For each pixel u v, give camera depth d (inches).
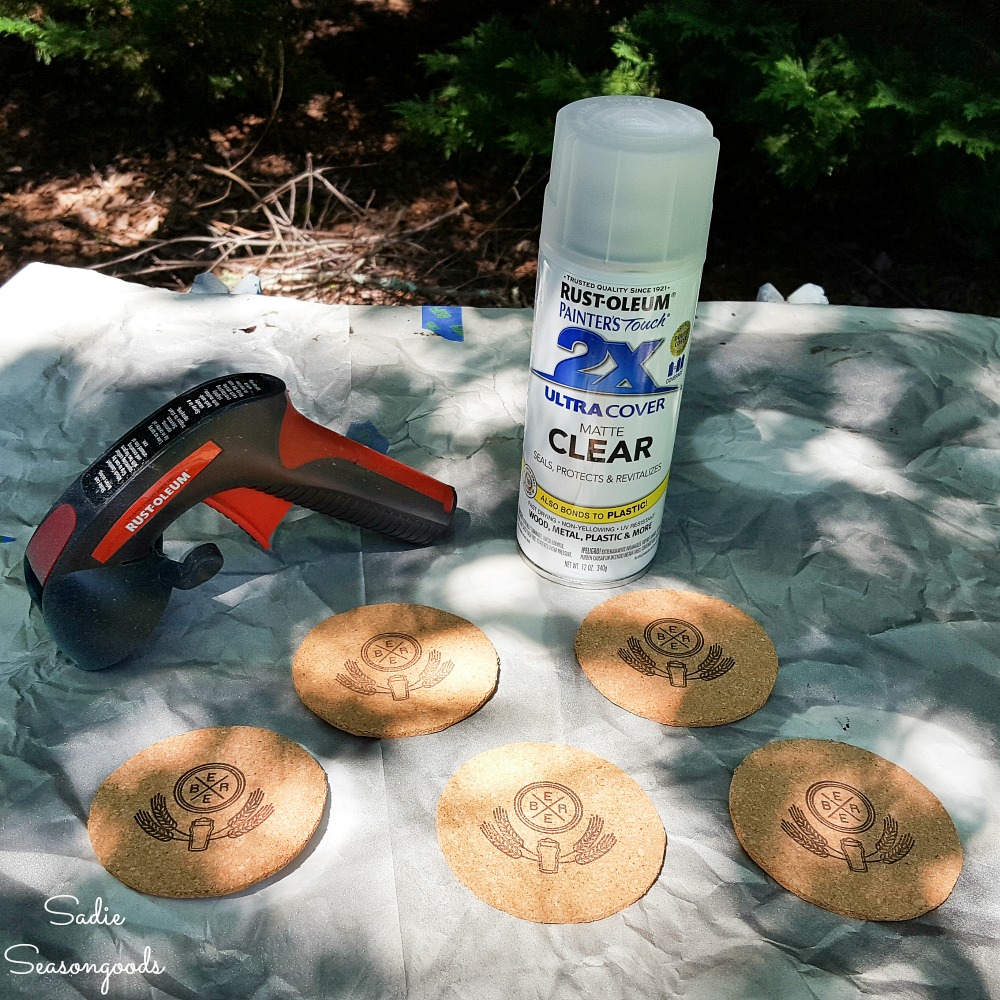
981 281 84.4
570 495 29.0
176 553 31.4
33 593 26.4
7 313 40.2
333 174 95.4
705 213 24.8
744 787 25.1
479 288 84.3
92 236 88.4
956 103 66.6
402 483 30.9
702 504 34.9
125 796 23.8
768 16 70.5
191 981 20.9
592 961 21.5
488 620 29.8
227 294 42.9
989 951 22.1
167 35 85.7
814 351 42.4
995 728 27.5
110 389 37.2
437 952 21.5
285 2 89.7
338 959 21.4
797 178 71.1
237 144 97.8
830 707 27.7
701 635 29.4
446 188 94.7
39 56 85.8
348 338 41.1
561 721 26.8
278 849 22.9
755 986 21.2
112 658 26.9
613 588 31.1
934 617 30.9
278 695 27.1
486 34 79.6
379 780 25.0
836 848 23.8
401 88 103.6
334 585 30.7
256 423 26.9
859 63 68.9
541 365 27.4
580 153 23.6
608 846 23.5
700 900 22.8
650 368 26.3
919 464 37.3
